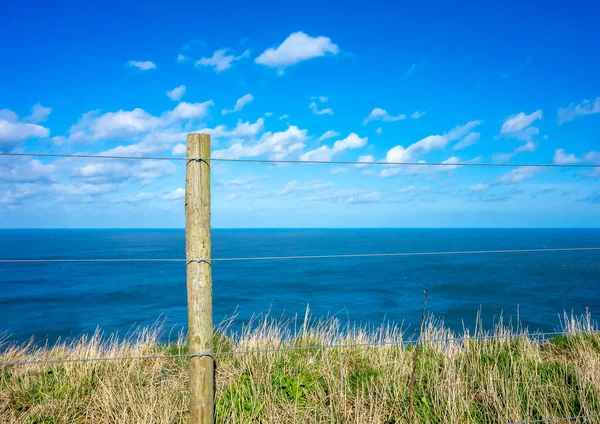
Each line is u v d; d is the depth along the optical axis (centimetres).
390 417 414
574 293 3366
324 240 16288
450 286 3728
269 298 2997
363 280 4166
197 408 358
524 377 478
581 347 627
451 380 465
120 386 462
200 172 352
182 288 3728
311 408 432
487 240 16000
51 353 653
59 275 5262
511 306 2797
